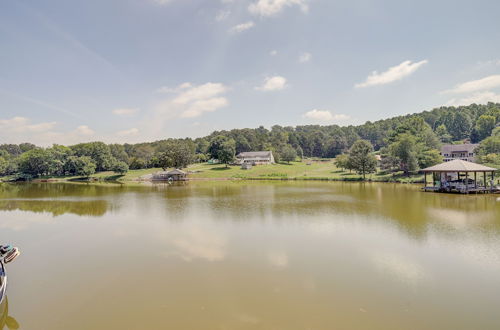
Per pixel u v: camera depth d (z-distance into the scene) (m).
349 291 13.56
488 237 21.45
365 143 80.38
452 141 161.88
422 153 75.69
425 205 35.09
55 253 19.88
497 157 59.22
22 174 110.75
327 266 16.58
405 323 10.98
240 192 54.44
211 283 14.66
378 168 94.69
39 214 34.22
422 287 13.88
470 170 43.81
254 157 148.62
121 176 110.62
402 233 22.94
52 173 121.19
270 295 13.30
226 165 131.00
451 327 10.72
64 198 48.84
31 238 23.80
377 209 33.09
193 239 22.44
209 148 149.38
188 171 116.25
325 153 190.62
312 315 11.60
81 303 12.95
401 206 34.75
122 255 19.14
